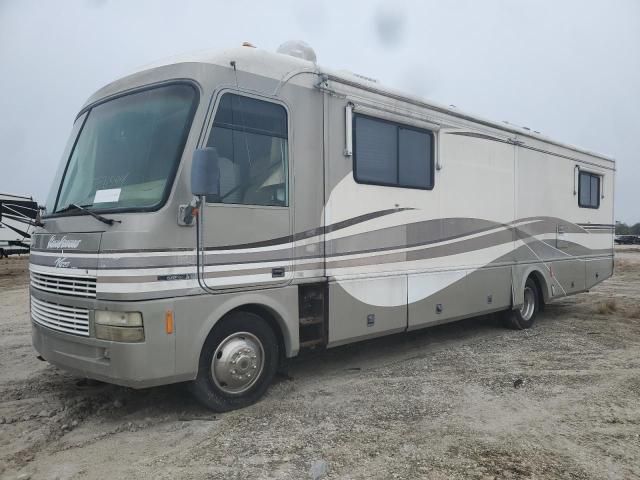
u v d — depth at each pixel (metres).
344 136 5.35
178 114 4.27
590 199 9.93
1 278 17.91
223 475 3.39
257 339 4.66
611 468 3.52
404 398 4.88
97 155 4.67
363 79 5.63
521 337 7.61
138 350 3.86
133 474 3.41
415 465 3.53
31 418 4.36
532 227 8.25
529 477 3.38
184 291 4.07
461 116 6.89
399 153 6.01
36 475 3.40
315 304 5.20
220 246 4.30
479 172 7.19
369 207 5.61
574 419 4.39
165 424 4.25
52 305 4.44
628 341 7.33
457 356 6.46
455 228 6.75
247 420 4.31
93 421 4.31
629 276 17.58
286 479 3.34
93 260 4.00
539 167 8.44
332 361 6.21
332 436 4.00
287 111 4.84
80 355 4.21
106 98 4.89
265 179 4.65
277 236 4.72
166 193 4.02
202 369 4.32
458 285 6.79
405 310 6.02
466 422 4.30
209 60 4.36
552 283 8.74
